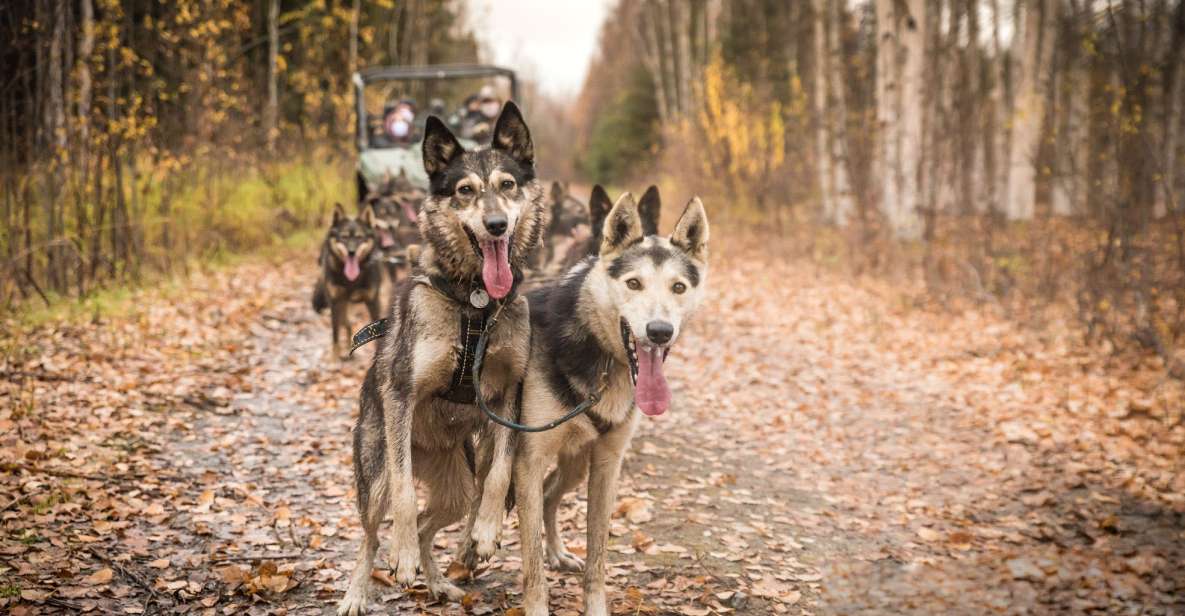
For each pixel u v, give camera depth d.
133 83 11.88
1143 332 9.00
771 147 20.09
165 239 11.05
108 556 4.10
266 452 5.84
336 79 22.03
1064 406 7.52
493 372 3.91
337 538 4.69
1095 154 12.66
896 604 4.29
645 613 4.00
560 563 4.50
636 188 32.72
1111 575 4.76
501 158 3.99
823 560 4.81
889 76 16.09
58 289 9.15
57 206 9.81
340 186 18.45
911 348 9.66
